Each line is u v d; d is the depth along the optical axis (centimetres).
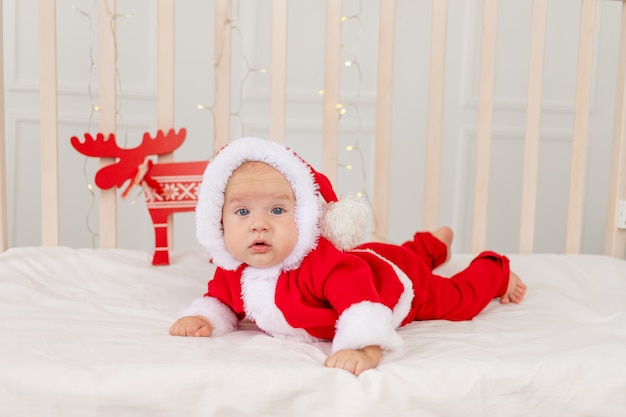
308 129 240
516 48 249
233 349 99
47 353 93
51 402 85
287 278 107
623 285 151
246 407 87
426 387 90
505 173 256
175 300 130
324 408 88
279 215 104
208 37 233
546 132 256
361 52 242
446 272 155
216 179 105
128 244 238
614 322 120
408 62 243
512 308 134
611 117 260
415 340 109
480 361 95
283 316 106
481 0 245
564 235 265
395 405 89
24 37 224
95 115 230
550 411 95
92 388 86
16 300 122
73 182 232
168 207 155
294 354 97
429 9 242
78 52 227
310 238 104
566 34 252
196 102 234
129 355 93
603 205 266
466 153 251
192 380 87
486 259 137
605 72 257
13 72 224
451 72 246
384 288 110
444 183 252
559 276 155
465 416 91
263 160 105
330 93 168
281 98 166
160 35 161
